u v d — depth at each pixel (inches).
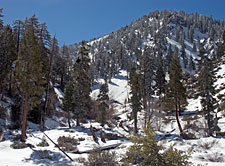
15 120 1115.3
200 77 1018.1
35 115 1273.4
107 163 414.6
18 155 516.4
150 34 7091.5
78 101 1233.4
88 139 866.1
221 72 1989.4
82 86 1241.4
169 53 4040.4
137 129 1318.9
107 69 4613.7
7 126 1007.6
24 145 620.7
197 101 1695.4
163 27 7155.5
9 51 1275.8
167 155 265.7
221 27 6924.2
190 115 1412.4
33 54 781.3
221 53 2960.1
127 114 1921.8
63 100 1365.7
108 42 7559.1
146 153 265.1
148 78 1875.0
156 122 1266.0
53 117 1487.5
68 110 1336.1
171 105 1237.1
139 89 1346.0
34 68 778.8
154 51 5068.9
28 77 765.9
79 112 1234.6
